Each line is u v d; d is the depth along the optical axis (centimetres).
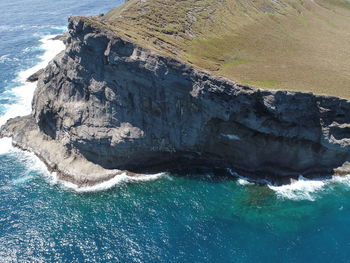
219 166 6875
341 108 6297
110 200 6138
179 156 6931
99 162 6838
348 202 6081
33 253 5169
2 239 5378
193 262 5025
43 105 7281
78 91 6856
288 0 12675
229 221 5716
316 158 6612
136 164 6862
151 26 7900
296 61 8200
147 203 6062
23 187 6475
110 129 6575
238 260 5066
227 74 6956
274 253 5194
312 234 5509
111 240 5372
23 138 7675
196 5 9531
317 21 11656
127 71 6206
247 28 9644
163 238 5403
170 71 6106
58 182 6606
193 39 8131
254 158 6694
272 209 5966
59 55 7475
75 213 5866
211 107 6200
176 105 6388
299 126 6253
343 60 8500
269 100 6044
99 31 6216
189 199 6147
